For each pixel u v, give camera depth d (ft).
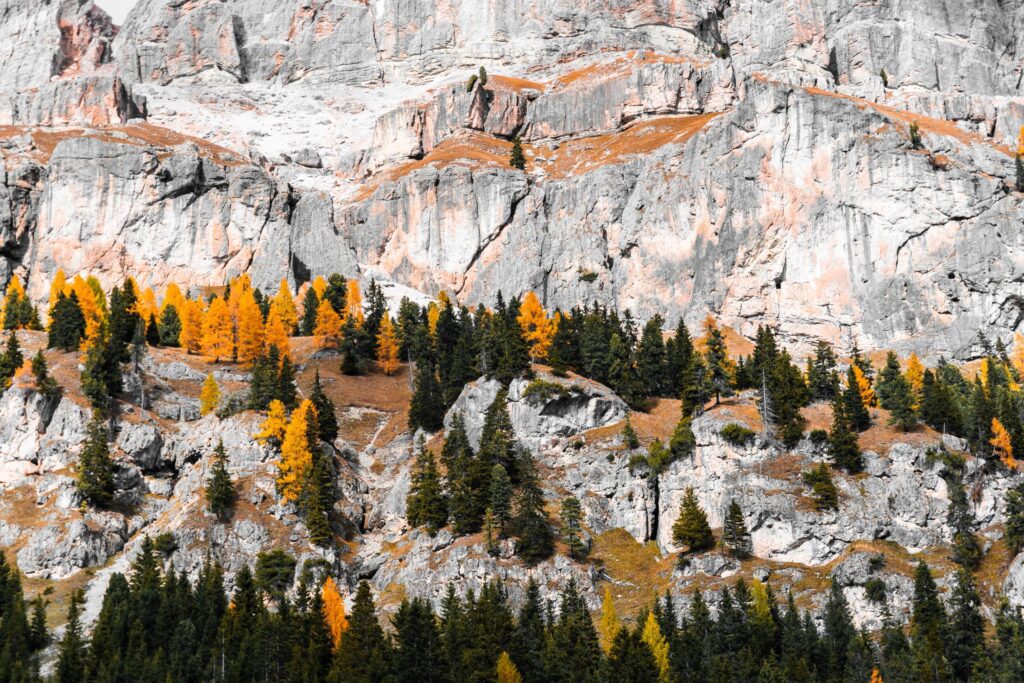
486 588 635.66
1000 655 595.47
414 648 587.68
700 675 586.04
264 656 590.55
